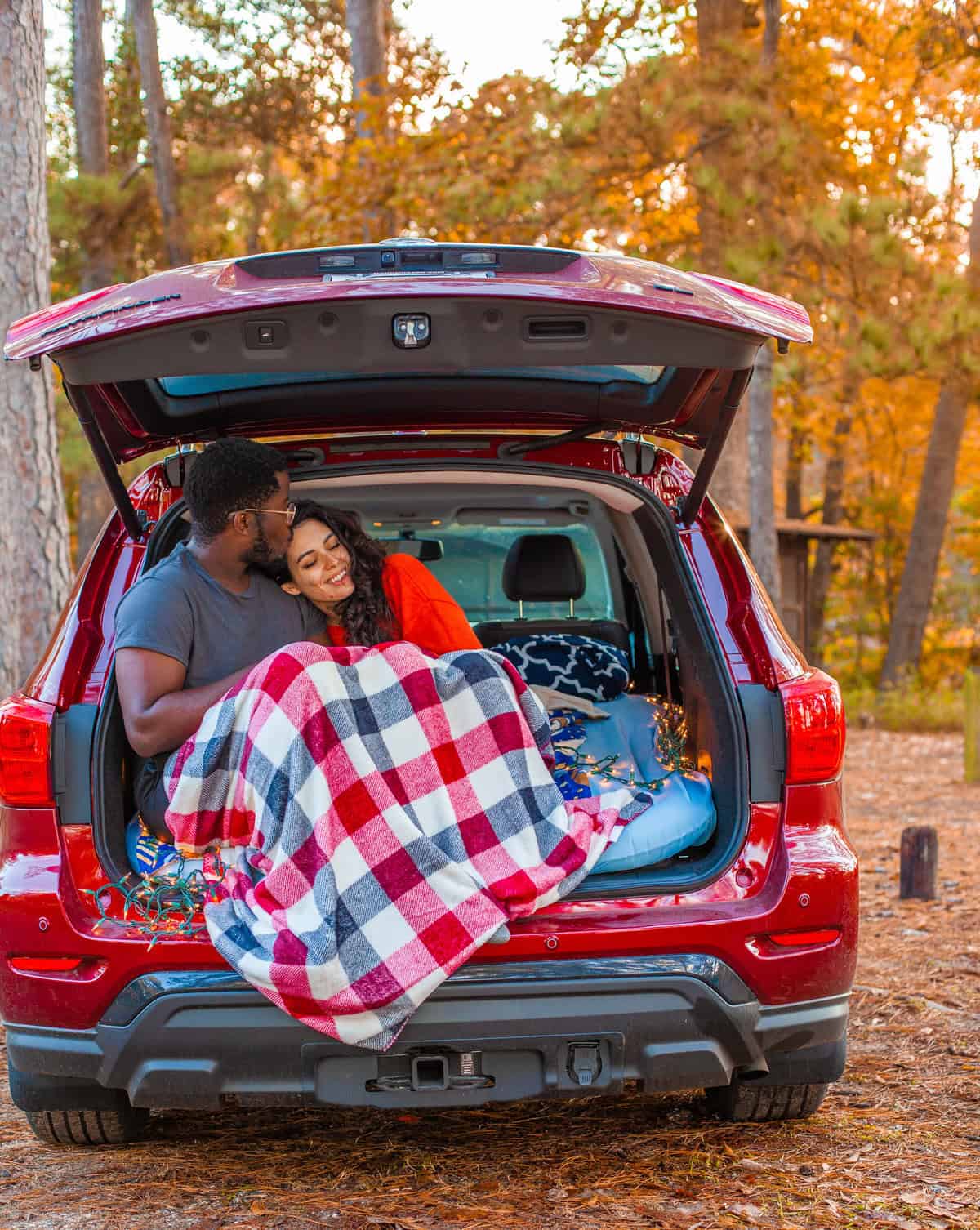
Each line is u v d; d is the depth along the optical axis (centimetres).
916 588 2050
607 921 268
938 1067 368
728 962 272
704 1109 338
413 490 421
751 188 1134
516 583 397
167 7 2350
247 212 2008
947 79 1433
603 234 1302
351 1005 254
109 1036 266
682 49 1330
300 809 263
